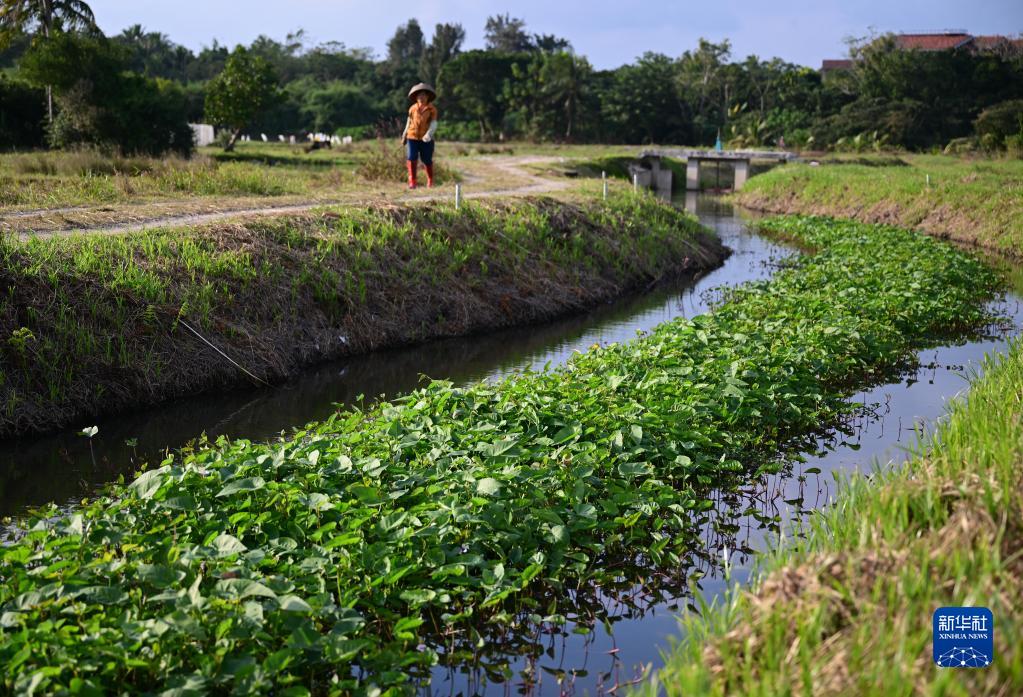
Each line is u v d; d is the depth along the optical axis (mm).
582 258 17812
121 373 10125
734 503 7473
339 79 110312
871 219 29781
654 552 6320
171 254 11930
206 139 59844
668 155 55188
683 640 4695
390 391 11180
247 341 11477
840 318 12414
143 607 4840
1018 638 3357
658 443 7816
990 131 56438
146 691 4297
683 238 21922
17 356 9430
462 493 6246
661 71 87312
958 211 26484
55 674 4012
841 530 5363
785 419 9156
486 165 37375
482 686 5000
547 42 137250
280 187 19703
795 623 3865
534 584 5961
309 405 10609
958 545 4098
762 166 55938
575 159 47625
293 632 4516
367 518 5656
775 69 94750
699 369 9625
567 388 8969
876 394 10523
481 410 8414
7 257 10055
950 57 75688
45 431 9328
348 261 13727
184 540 5562
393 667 4766
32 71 35562
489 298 15023
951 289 15266
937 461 5770
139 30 115625
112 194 16859
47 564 5309
